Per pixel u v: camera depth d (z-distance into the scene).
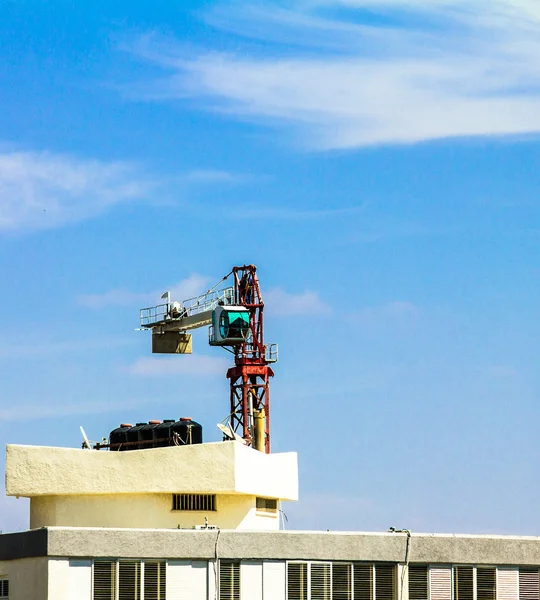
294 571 82.94
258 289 150.25
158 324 143.38
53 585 78.06
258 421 110.56
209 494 89.62
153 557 80.06
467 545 86.38
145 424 95.38
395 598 84.50
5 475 88.81
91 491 88.50
